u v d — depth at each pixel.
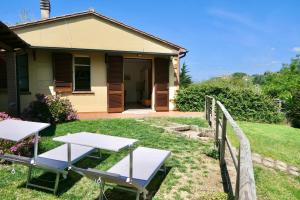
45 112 8.17
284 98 14.87
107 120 8.93
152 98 12.14
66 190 3.66
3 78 9.77
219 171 4.45
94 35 11.04
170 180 4.05
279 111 12.52
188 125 8.30
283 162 5.89
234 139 7.16
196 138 6.70
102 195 3.22
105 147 2.98
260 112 12.20
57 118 8.30
